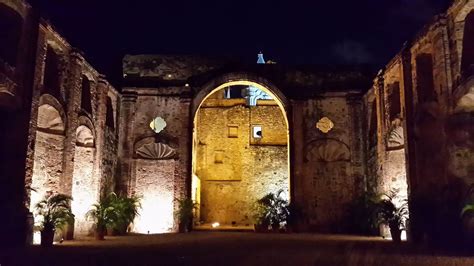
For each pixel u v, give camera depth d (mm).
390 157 21797
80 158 21203
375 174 23688
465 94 15039
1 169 15305
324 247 14609
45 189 17984
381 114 22344
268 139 37969
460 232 14594
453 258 11375
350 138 25688
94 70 21891
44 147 18078
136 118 25609
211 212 36906
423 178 17625
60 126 18734
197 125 37438
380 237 20641
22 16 15836
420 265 10078
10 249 13594
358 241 17500
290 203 24891
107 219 19141
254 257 11578
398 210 18422
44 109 17906
